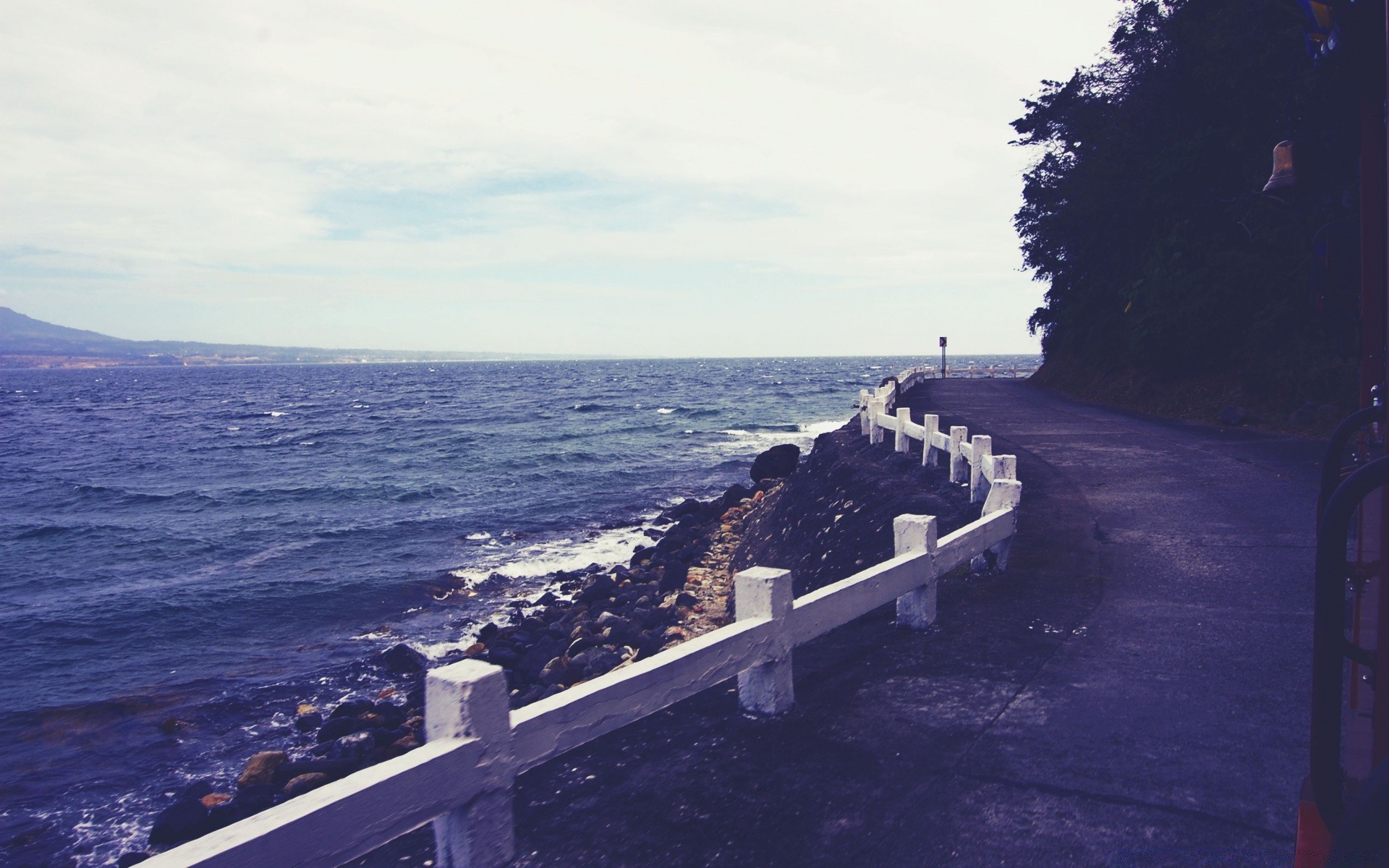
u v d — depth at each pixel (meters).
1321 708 1.64
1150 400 25.25
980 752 4.02
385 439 52.03
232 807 8.38
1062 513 9.63
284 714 11.31
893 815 3.48
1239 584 6.71
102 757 10.14
